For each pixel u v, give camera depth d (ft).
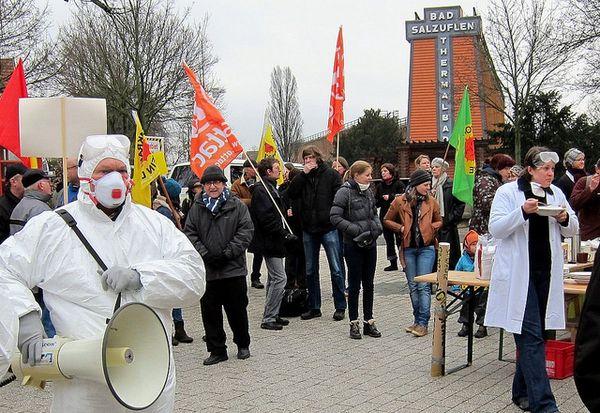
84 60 75.72
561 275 16.72
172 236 11.03
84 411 9.86
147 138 26.84
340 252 29.66
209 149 28.19
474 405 17.80
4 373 9.39
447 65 142.00
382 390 19.21
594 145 82.07
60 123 18.76
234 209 22.40
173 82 79.05
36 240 10.14
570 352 20.15
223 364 22.38
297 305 30.17
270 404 18.07
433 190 32.22
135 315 9.61
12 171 22.26
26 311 9.63
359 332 25.85
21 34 62.18
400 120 166.20
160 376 9.70
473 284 20.25
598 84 71.56
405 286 38.22
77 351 9.29
